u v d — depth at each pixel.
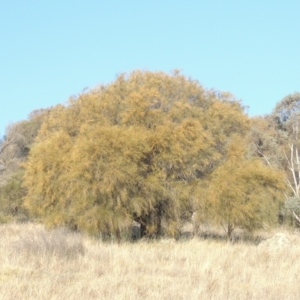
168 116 24.22
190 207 23.78
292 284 12.34
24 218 36.97
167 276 12.92
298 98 42.69
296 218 34.12
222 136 25.73
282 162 41.28
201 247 19.38
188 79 27.64
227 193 22.28
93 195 21.36
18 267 12.67
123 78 26.94
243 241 22.86
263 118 45.88
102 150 20.91
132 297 10.30
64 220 23.73
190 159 23.22
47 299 9.97
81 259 14.30
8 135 46.97
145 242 21.53
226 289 11.45
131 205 21.70
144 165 22.12
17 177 37.34
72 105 26.23
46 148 24.42
